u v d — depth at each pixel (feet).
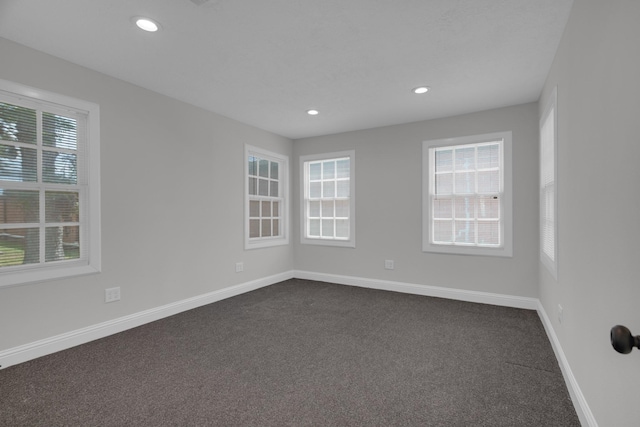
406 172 14.25
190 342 8.82
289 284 15.83
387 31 7.24
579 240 5.81
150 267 10.48
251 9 6.43
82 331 8.75
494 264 12.43
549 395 6.24
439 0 6.16
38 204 8.11
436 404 5.95
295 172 17.34
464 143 12.98
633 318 3.53
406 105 12.02
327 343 8.77
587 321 5.30
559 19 6.72
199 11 6.50
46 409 5.77
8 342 7.47
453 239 13.33
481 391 6.38
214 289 12.84
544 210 10.30
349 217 15.75
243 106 12.16
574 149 6.13
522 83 10.02
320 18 6.75
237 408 5.82
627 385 3.71
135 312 10.04
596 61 4.79
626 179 3.72
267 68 9.07
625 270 3.76
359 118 13.62
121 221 9.68
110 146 9.43
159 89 10.50
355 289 14.79
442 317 10.89
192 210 11.93
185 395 6.23
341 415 5.61
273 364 7.54
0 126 7.50
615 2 4.00
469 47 7.91
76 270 8.61
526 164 11.80
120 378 6.88
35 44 7.73
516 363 7.57
